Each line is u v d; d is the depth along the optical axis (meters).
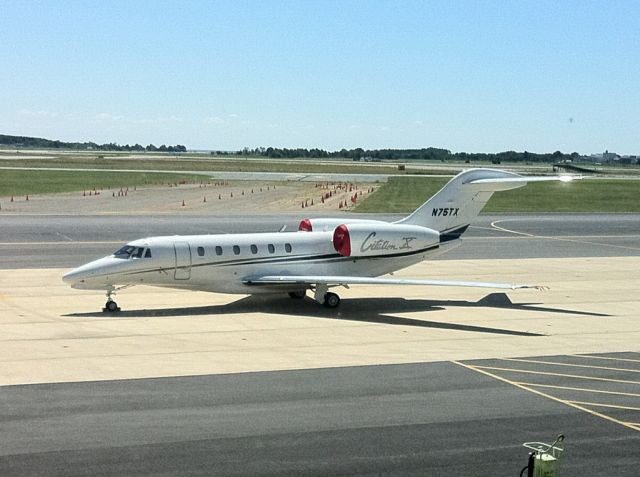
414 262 36.12
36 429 17.75
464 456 16.66
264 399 20.34
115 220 67.19
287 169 189.50
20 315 30.75
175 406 19.59
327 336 28.22
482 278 42.59
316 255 34.44
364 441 17.42
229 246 33.00
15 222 64.06
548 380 22.83
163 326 29.20
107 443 16.95
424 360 24.91
